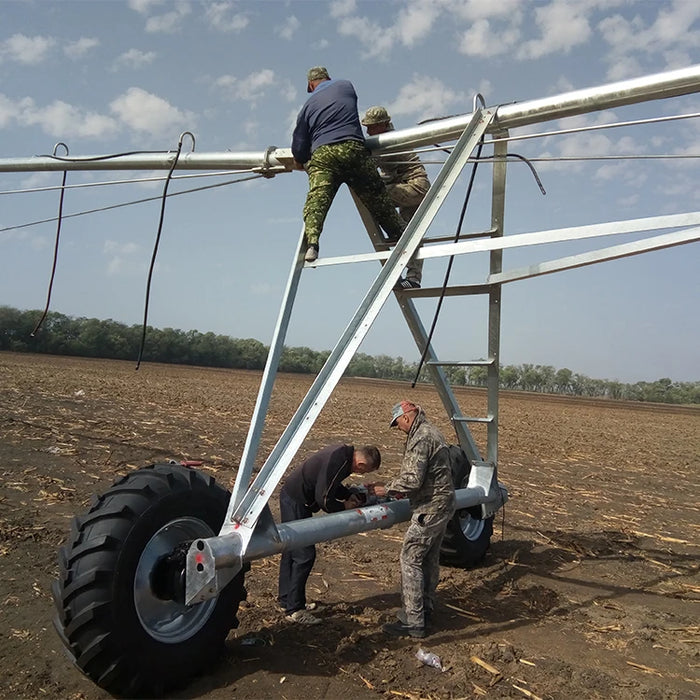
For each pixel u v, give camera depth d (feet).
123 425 44.37
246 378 141.69
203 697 12.50
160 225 18.58
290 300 15.79
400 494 15.85
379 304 15.12
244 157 18.88
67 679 12.73
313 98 17.29
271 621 15.99
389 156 18.26
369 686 13.14
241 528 12.98
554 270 16.34
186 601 12.16
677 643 16.19
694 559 24.21
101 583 11.64
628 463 50.16
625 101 14.62
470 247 15.16
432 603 16.89
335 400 93.20
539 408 125.18
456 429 21.49
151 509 12.39
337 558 21.48
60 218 22.75
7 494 25.08
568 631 16.74
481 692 13.09
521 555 23.49
